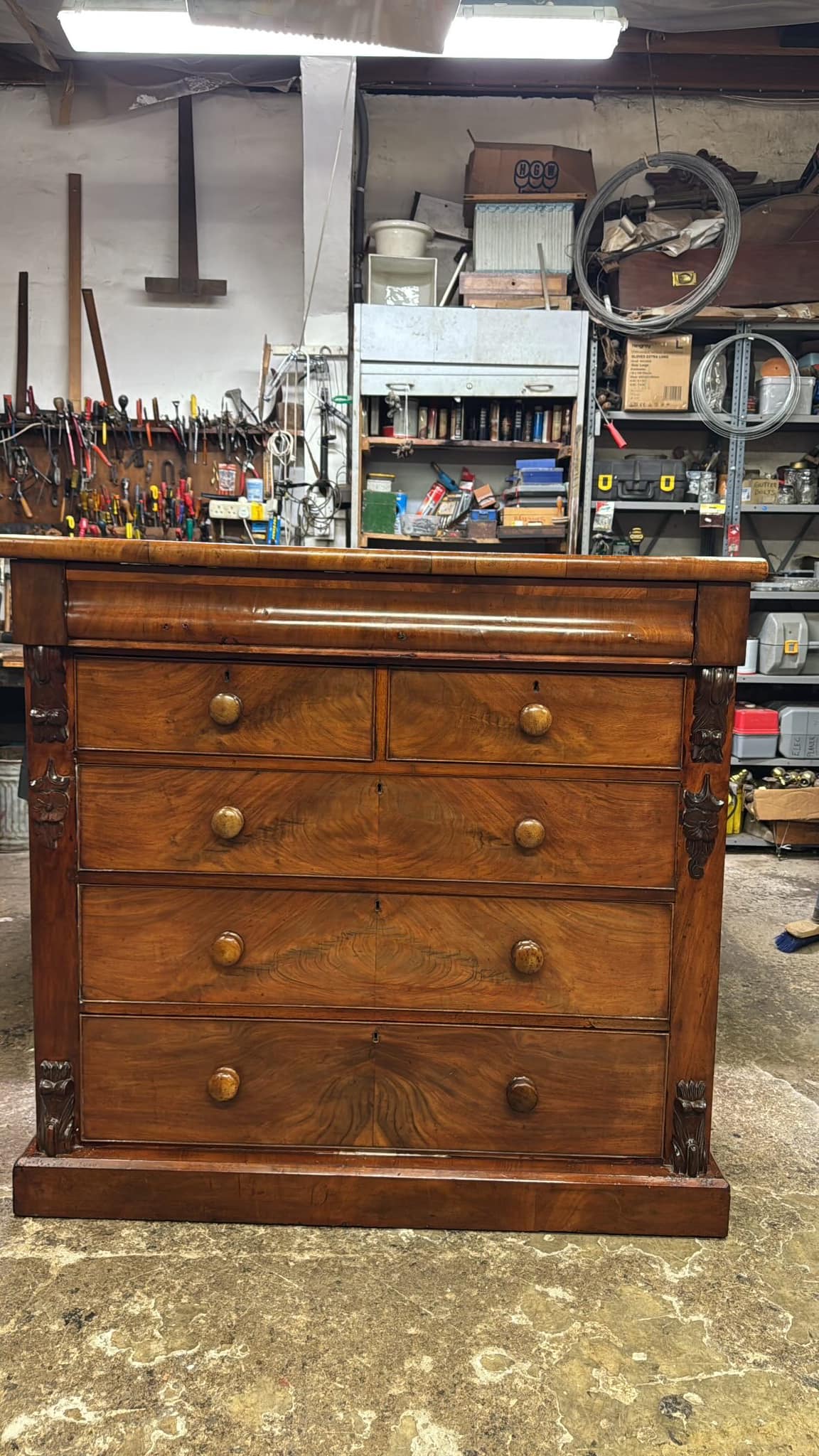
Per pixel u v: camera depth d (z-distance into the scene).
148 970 1.41
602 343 3.96
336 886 1.39
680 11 3.82
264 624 1.33
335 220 3.85
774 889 3.47
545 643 1.33
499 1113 1.43
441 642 1.33
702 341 4.20
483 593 1.34
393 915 1.40
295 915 1.40
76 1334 1.17
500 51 3.39
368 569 1.31
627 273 3.86
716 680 1.34
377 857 1.39
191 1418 1.05
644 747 1.37
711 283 3.70
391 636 1.33
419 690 1.37
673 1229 1.40
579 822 1.38
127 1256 1.32
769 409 3.94
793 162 4.39
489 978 1.41
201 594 1.34
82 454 4.04
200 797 1.38
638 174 4.36
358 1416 1.06
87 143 4.24
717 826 1.36
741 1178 1.59
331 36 2.99
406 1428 1.04
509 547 4.10
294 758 1.38
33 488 4.06
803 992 2.48
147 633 1.34
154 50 3.42
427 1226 1.40
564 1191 1.39
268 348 4.08
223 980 1.41
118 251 4.27
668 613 1.34
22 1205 1.41
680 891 1.38
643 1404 1.08
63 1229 1.38
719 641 1.33
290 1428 1.04
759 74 4.24
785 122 4.38
